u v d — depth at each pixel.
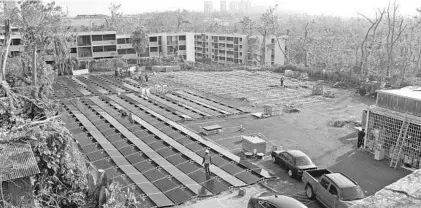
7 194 12.87
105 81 55.91
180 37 99.44
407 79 46.50
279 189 20.17
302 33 128.75
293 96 44.53
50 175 14.73
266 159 24.56
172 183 20.45
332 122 33.28
